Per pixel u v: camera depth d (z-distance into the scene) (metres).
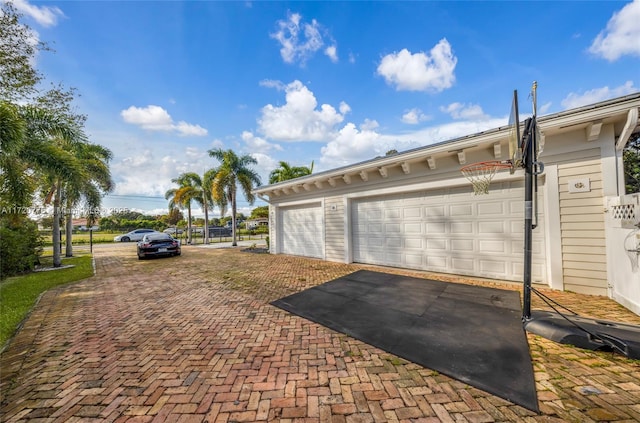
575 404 1.75
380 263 7.27
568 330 2.62
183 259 10.29
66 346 2.91
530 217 3.07
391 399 1.89
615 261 3.77
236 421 1.72
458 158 5.50
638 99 3.44
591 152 4.16
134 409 1.86
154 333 3.22
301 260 8.95
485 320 3.28
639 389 1.89
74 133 7.20
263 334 3.11
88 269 8.47
